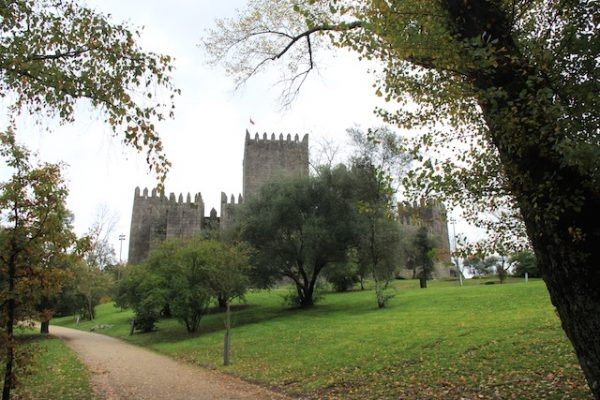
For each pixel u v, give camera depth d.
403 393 10.09
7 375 8.70
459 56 5.61
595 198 4.94
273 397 11.16
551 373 9.72
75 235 9.95
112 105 7.77
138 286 33.84
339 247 33.50
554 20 5.96
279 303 41.19
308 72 11.38
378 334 18.22
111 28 7.80
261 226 34.12
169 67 8.27
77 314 52.31
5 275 9.19
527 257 42.34
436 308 24.70
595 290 4.71
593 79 5.43
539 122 4.98
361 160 29.95
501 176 6.46
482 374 10.58
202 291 29.03
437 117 7.28
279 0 10.16
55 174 9.38
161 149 8.22
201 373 15.73
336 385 11.78
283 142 81.31
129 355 22.19
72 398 11.05
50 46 7.61
